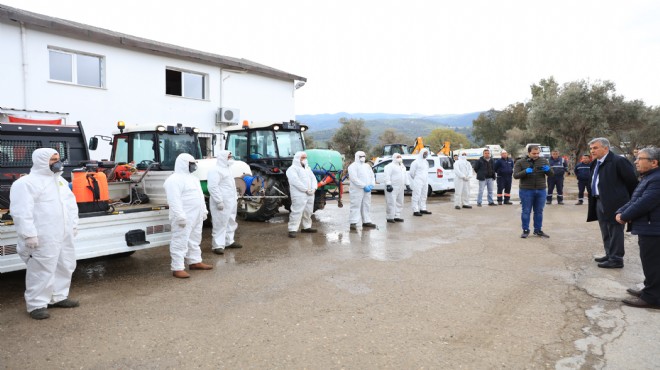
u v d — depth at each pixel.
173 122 13.82
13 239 4.69
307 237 8.40
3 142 5.73
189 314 4.32
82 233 5.23
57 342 3.69
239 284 5.34
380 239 8.17
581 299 4.76
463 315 4.27
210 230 9.06
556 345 3.60
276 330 3.91
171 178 5.74
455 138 84.62
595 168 6.40
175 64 13.84
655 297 4.44
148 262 6.61
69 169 6.33
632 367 3.21
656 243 4.40
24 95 10.49
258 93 16.61
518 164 8.35
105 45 12.06
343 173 10.20
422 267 6.09
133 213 5.73
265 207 9.86
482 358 3.37
